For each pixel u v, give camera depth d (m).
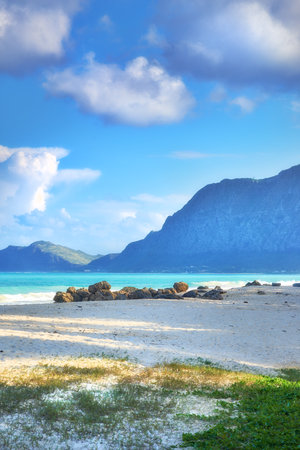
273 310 36.12
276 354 19.22
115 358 16.31
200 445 7.82
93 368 14.18
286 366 16.95
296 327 27.09
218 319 29.84
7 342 17.84
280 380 13.57
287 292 56.62
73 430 8.62
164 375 13.83
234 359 17.67
